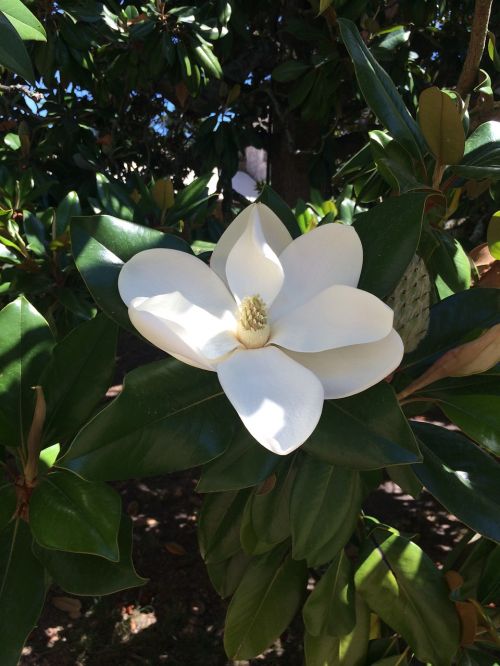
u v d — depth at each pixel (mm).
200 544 672
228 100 1479
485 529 469
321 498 524
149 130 1770
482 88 713
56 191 1379
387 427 403
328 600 646
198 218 1024
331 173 1534
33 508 463
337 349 415
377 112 615
